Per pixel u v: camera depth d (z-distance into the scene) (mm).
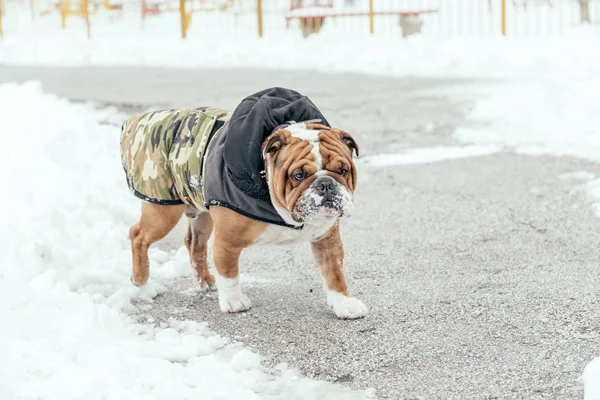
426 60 20234
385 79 17797
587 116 11664
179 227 7758
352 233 7473
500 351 4707
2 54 24953
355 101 14656
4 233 5891
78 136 9648
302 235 5133
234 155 4906
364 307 5383
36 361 4426
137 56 23938
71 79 18547
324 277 5480
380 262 6586
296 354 4832
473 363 4566
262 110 4922
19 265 5543
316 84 17141
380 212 8125
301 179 4676
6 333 4660
